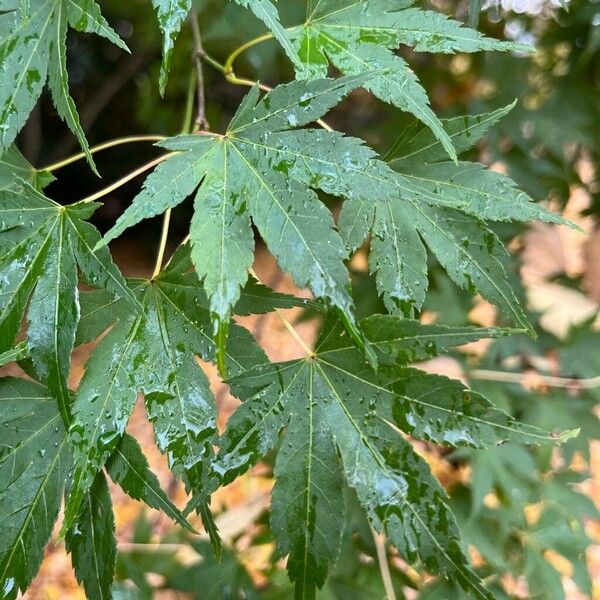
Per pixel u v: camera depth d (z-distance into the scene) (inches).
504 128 16.2
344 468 8.7
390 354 8.6
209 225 8.0
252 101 8.5
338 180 8.1
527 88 16.4
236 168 8.3
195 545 14.6
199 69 11.1
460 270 9.1
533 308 17.7
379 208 9.2
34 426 8.9
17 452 8.8
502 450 15.1
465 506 15.2
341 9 9.3
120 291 8.3
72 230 8.5
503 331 8.4
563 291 22.6
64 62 8.6
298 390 8.8
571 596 24.7
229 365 8.6
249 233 8.0
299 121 8.4
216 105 22.7
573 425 15.9
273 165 8.2
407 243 9.2
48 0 8.9
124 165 41.0
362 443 8.7
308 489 8.7
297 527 8.7
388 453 8.7
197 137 8.5
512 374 16.0
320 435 8.8
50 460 8.9
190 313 8.6
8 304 8.4
